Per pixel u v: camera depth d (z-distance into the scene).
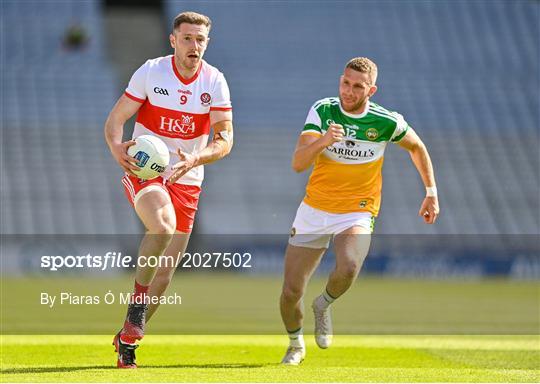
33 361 26.19
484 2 124.81
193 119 24.44
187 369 22.73
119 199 95.31
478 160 105.62
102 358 27.30
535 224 100.06
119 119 24.02
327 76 112.75
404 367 25.80
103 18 118.75
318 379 20.53
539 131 110.31
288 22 118.31
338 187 25.73
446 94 113.12
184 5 117.25
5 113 101.69
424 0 123.94
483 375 21.80
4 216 91.50
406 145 26.44
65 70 108.12
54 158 98.06
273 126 106.56
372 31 119.12
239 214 97.44
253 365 25.41
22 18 113.00
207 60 112.06
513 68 117.94
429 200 26.97
